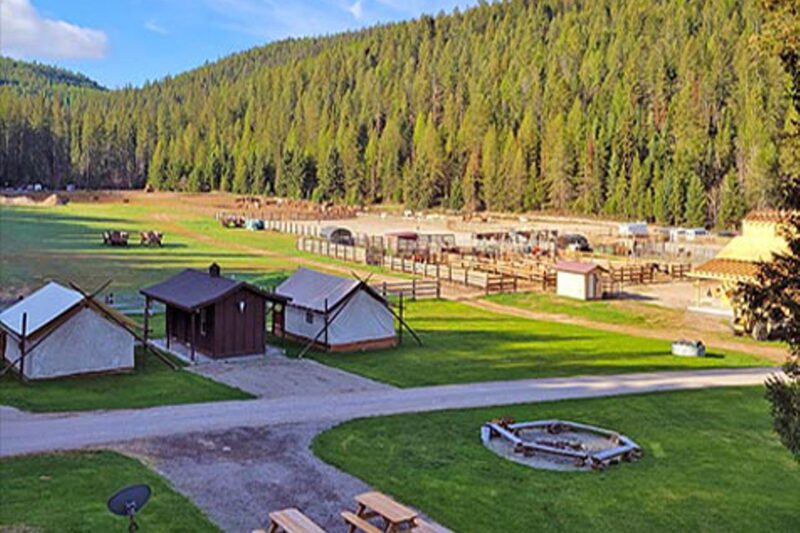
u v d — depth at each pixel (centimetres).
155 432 1767
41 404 2039
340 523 1265
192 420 1888
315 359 2898
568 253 7462
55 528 1180
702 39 13838
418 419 1991
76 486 1376
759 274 1248
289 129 18762
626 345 3425
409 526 1109
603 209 12669
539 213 13300
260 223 10000
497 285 5119
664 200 11488
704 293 5059
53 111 18938
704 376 2738
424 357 3012
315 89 19838
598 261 6825
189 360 2767
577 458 1656
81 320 2438
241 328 2869
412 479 1505
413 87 18262
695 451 1789
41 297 2620
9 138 17038
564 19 18700
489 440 1811
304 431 1823
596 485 1519
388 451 1691
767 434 1953
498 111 15750
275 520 1088
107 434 1738
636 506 1405
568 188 13162
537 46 17750
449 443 1773
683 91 12175
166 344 3038
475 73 18138
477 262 6406
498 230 10381
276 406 2077
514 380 2584
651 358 3117
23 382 2333
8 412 1930
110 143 19262
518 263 6347
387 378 2567
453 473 1555
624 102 13375
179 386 2320
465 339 3484
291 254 7056
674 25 15038
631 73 13562
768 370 2889
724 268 4031
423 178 14850
